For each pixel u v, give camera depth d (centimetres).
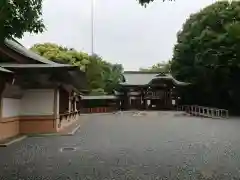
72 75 1786
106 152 1148
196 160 993
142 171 836
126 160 994
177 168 873
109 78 5997
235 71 3781
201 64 3938
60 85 1808
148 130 2005
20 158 1025
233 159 1011
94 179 751
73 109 3089
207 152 1148
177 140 1501
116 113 4381
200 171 838
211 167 888
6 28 778
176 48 4756
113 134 1770
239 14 3703
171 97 5175
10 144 1329
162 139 1539
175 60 4925
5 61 1745
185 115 3831
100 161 975
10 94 1520
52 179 751
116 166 899
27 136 1633
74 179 751
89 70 5103
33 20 828
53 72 1678
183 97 5116
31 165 913
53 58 4441
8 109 1524
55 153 1123
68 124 2377
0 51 1675
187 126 2305
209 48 3725
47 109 1748
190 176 782
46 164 928
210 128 2136
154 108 5241
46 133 1720
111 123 2622
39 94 1745
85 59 4972
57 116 1783
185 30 4675
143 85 5197
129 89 5362
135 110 5100
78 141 1457
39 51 4588
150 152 1150
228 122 2702
